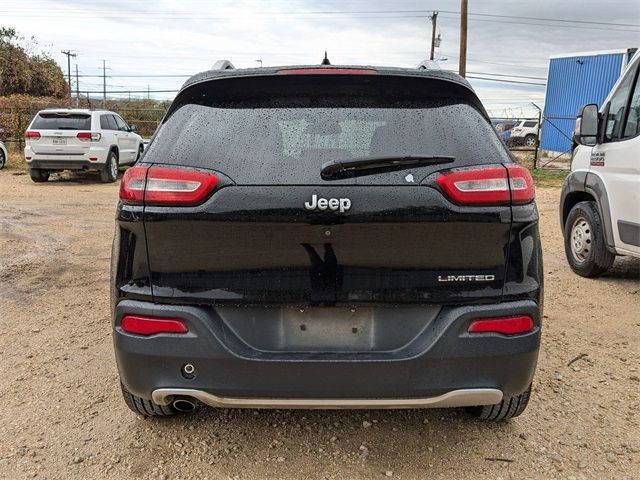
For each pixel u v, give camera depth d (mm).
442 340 2400
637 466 2783
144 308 2447
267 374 2414
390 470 2748
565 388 3580
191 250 2408
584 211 5965
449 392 2451
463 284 2422
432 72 2727
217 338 2406
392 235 2361
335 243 2365
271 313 2453
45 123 14281
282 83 2688
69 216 9734
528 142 32625
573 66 23141
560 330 4574
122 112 32375
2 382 3604
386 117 2604
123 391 2965
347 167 2359
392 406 2492
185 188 2375
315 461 2818
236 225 2357
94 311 4949
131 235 2473
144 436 3031
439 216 2352
